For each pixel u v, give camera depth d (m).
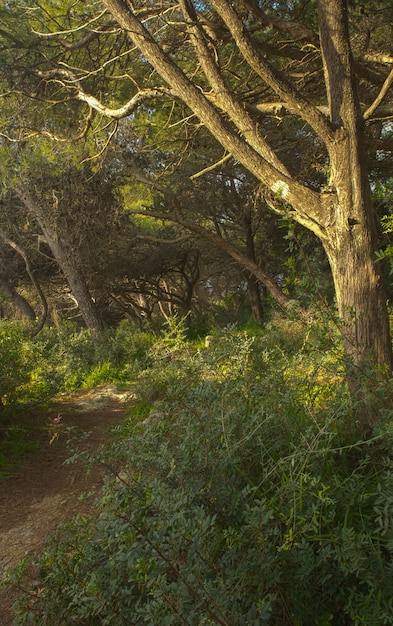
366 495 2.80
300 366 4.14
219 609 2.25
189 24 5.48
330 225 4.63
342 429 3.57
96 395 11.15
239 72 10.33
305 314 4.05
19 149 9.89
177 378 4.39
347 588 2.58
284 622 2.68
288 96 4.76
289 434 3.44
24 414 8.68
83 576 3.12
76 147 9.74
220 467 3.12
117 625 2.71
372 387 3.55
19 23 8.81
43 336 17.08
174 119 10.95
